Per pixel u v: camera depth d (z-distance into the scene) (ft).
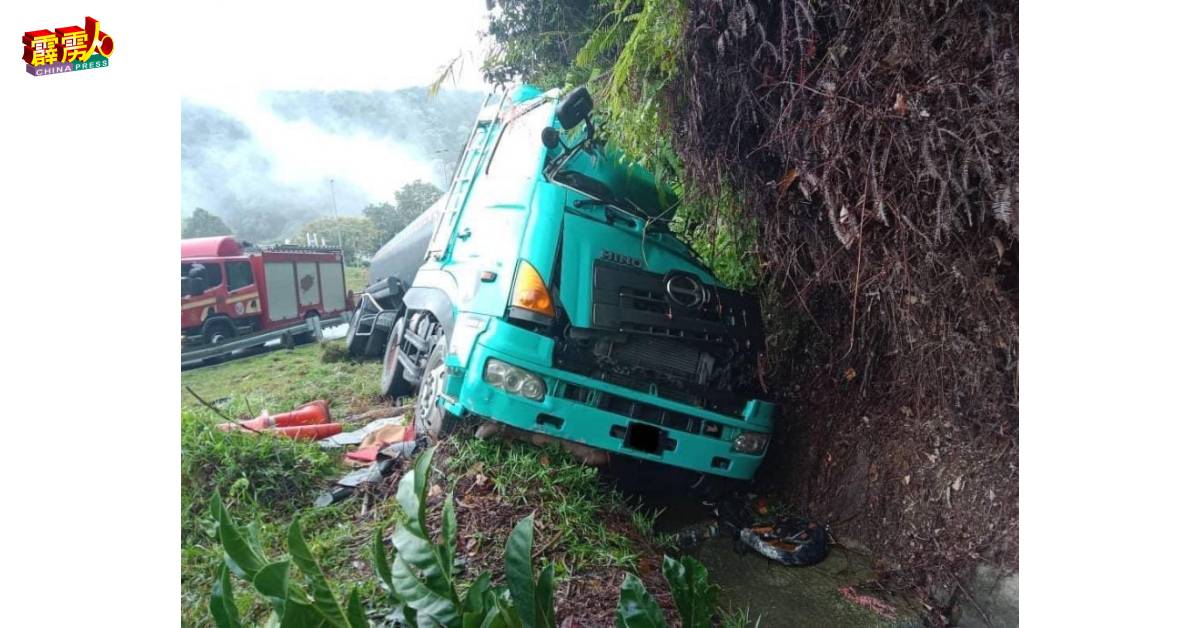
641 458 8.98
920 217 6.79
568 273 9.16
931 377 8.62
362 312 16.55
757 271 10.62
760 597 8.36
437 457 9.27
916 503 8.85
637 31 8.00
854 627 7.73
